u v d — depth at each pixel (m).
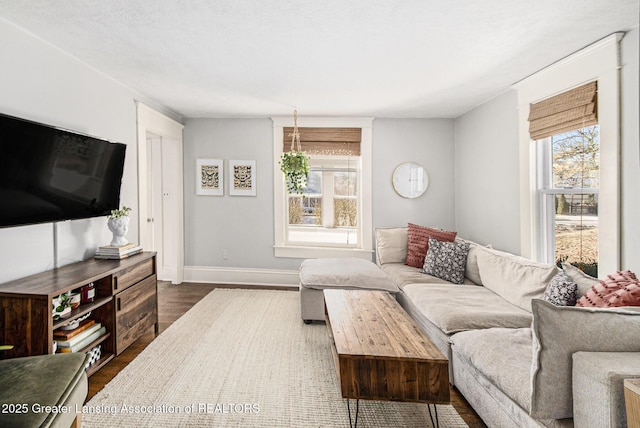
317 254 4.14
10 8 1.73
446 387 1.47
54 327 1.72
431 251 3.19
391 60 2.42
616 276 1.60
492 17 1.83
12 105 1.90
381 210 4.11
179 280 4.15
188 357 2.26
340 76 2.75
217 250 4.21
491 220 3.34
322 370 2.10
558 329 1.16
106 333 2.17
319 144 4.09
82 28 1.95
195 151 4.16
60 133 2.06
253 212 4.17
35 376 1.24
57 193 2.09
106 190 2.55
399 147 4.10
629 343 1.14
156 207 4.33
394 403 1.79
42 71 2.09
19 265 1.95
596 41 2.09
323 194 4.23
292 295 3.70
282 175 4.14
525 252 2.81
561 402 1.15
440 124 4.09
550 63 2.46
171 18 1.84
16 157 1.79
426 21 1.87
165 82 2.88
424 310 2.28
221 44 2.16
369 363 1.46
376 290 2.84
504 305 2.22
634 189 1.91
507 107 3.06
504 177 3.12
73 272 2.08
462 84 2.94
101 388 1.90
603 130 2.07
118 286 2.22
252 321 2.91
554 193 2.61
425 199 4.12
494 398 1.49
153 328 2.69
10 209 1.79
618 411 0.97
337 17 1.83
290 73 2.67
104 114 2.68
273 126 4.10
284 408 1.73
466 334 1.81
